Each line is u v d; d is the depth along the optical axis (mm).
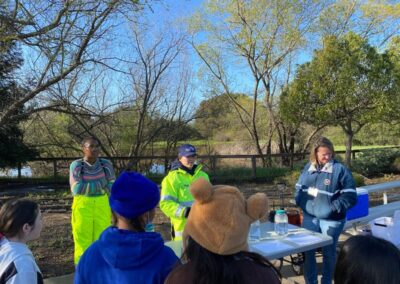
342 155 16312
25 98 8141
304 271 3895
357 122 15320
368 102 14086
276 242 3250
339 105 14031
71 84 10188
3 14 6637
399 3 16281
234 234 1397
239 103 20203
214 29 17297
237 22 16859
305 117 14930
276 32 16781
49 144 14328
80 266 1808
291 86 15305
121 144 16141
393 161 15039
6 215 2254
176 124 17062
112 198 1777
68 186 12727
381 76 13688
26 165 15016
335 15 16594
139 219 1762
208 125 19875
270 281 1431
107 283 1703
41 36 6828
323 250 3775
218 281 1376
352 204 3648
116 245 1677
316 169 3832
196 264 1417
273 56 17297
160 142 17109
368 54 13828
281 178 12711
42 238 6230
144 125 16141
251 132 18438
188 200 3588
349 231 5914
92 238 4137
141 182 1778
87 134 14234
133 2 7156
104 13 7445
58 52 7168
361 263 1382
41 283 2195
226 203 1420
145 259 1671
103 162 4262
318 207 3736
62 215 8047
